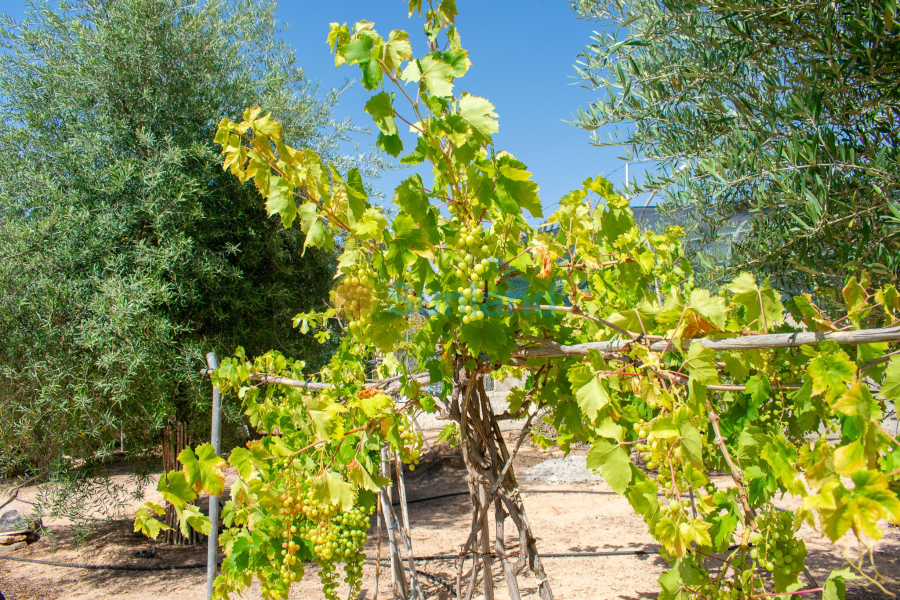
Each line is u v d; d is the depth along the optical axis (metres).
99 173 5.85
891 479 1.13
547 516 6.73
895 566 4.51
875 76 2.55
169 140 5.99
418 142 1.58
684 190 3.25
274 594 2.04
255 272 6.98
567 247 1.65
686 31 3.07
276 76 7.46
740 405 2.24
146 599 5.05
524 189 1.57
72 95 6.10
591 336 2.11
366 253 1.62
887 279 2.51
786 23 2.78
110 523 7.41
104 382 5.27
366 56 1.46
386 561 5.50
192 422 6.29
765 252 2.90
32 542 6.81
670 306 1.51
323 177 1.52
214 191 6.43
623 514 6.67
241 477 2.06
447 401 2.15
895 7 2.30
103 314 5.29
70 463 5.86
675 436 1.30
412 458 3.42
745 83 3.10
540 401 2.18
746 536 1.68
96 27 6.37
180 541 6.75
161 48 6.41
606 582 4.62
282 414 2.92
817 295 2.61
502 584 4.72
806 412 1.89
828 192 2.58
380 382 2.68
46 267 5.54
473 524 2.15
